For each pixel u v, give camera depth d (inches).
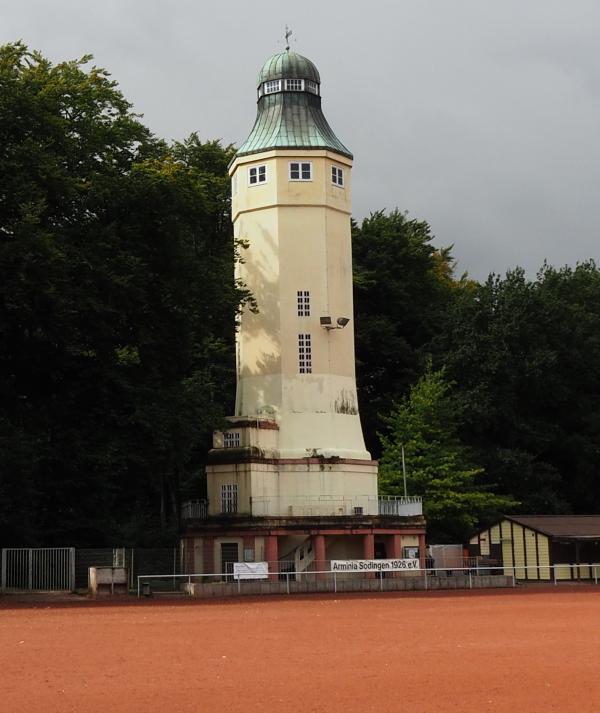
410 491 2763.3
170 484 3083.2
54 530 2628.0
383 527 2404.0
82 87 1980.8
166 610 1469.0
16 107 1781.5
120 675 760.3
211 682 725.9
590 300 3745.1
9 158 1750.7
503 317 3339.1
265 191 2581.2
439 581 2149.4
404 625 1163.3
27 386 2027.6
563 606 1496.1
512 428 3348.9
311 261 2561.5
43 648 930.1
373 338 3385.8
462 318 3430.1
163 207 1959.9
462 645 941.2
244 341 2568.9
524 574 2479.1
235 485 2399.1
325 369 2534.5
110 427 2160.4
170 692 685.9
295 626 1157.1
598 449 3390.7
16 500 2517.2
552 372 3378.4
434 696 669.9
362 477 2524.6
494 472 3186.5
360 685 710.5
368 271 3449.8
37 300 1713.8
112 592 1871.3
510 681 726.5
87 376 2016.5
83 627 1152.2
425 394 2891.2
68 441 2188.7
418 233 3750.0
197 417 2292.1
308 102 2672.2
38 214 1718.8
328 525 2356.1
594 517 2615.7
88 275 1790.1
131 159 2129.7
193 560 2379.4
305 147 2586.1
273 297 2539.4
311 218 2576.3
